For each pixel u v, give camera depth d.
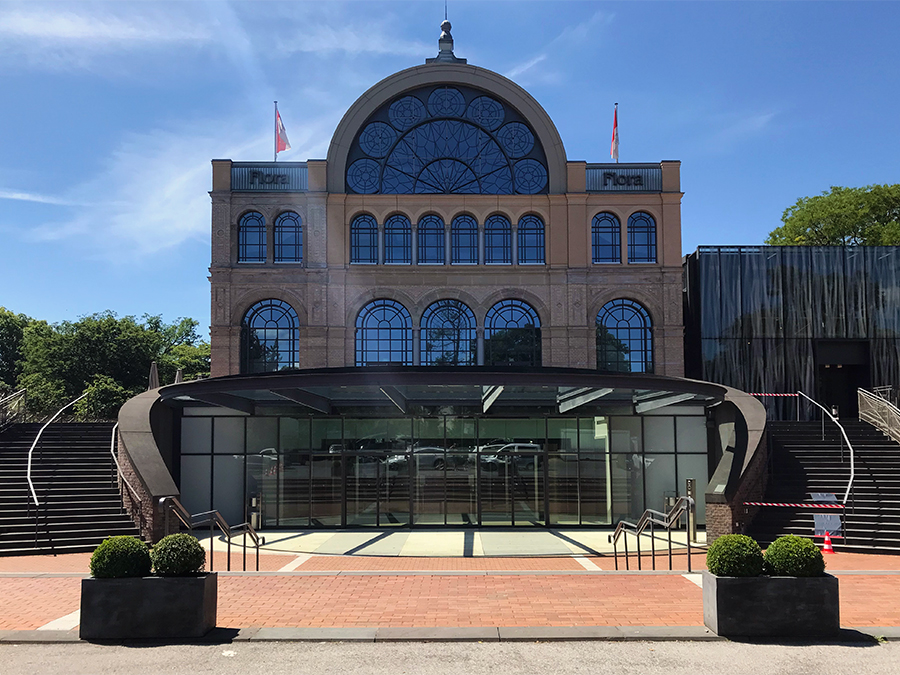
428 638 9.74
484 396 22.62
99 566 9.84
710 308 35.09
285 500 23.58
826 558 17.03
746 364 34.75
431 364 35.16
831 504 19.78
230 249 35.28
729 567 9.94
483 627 10.21
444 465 23.61
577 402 21.55
